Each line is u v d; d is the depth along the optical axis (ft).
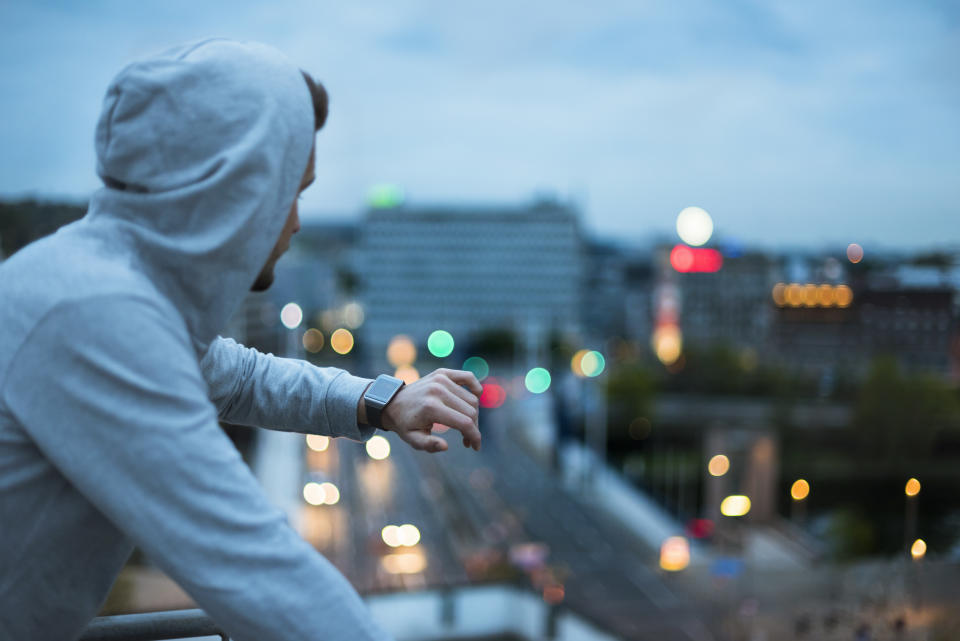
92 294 2.57
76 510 2.78
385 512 147.23
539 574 120.67
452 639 64.75
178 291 2.85
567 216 374.63
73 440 2.52
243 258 2.90
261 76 2.91
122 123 2.83
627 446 238.27
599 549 140.46
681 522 155.43
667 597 108.47
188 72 2.82
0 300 2.65
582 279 394.11
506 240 377.09
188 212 2.79
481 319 377.09
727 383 241.55
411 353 361.30
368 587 77.61
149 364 2.56
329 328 345.72
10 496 2.67
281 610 2.47
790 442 115.85
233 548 2.48
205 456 2.54
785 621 45.50
